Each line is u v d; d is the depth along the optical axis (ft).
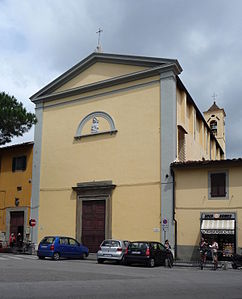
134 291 34.96
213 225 78.13
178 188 83.92
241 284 43.78
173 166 84.28
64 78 107.24
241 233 76.07
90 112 101.35
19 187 110.32
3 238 110.52
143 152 90.12
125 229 88.63
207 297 32.91
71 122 104.32
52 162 105.09
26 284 36.22
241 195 77.41
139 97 93.76
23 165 111.04
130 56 96.53
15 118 92.38
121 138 94.32
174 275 53.16
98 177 95.86
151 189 87.15
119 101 96.84
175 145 87.51
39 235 102.37
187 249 80.43
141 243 70.85
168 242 79.77
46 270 50.88
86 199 96.48
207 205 80.28
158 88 91.40
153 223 85.20
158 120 89.76
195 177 82.58
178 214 82.79
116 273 51.85
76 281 40.42
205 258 73.15
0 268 50.93
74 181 99.91
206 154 129.08
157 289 36.99
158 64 92.58
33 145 109.81
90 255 91.40
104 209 93.35
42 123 109.91
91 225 94.63
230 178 79.05
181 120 96.73
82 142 100.83
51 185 103.71
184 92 98.43
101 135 97.81
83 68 104.99
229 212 77.87
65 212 99.60
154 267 69.31
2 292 31.07
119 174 92.53
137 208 88.07
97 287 36.42
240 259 69.92
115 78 97.40
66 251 81.61
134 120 93.30
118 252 73.61
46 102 110.73
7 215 111.14
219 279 49.39
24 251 98.58
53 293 31.73
